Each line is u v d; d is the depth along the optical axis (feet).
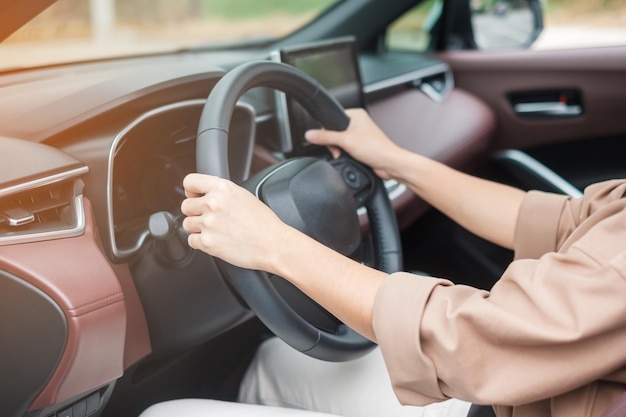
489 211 3.06
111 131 2.83
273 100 3.79
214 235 2.22
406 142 5.19
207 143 2.47
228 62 4.88
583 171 6.53
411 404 2.10
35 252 2.46
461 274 5.90
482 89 6.77
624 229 1.90
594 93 6.27
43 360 2.51
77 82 3.37
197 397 4.09
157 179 3.24
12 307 2.46
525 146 6.73
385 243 3.39
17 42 3.85
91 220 2.68
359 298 2.11
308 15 6.41
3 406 2.66
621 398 1.82
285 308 2.48
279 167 2.85
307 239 2.21
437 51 7.23
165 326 3.04
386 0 6.55
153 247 2.96
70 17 4.11
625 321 1.76
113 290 2.55
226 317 3.03
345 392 3.03
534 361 1.86
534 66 6.48
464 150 5.52
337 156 3.42
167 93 3.00
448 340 1.91
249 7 6.02
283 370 3.26
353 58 4.25
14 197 2.51
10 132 2.77
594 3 6.70
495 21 6.98
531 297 1.87
